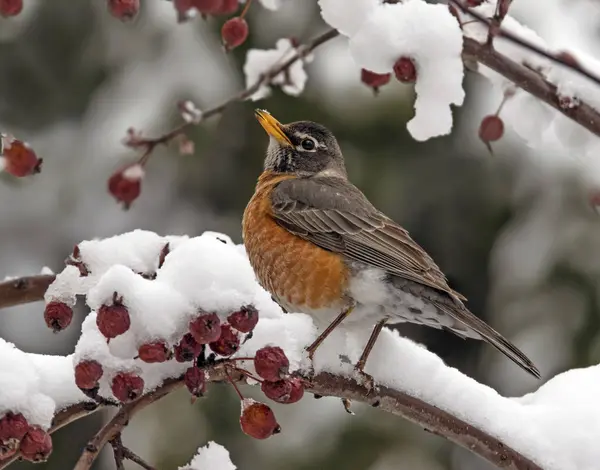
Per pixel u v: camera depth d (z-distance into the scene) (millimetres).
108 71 14250
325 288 8484
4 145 7117
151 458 12445
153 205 14672
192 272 5324
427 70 6738
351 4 6738
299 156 10070
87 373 5227
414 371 6828
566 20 12109
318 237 8633
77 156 14656
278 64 8656
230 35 7379
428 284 8086
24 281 7141
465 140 13891
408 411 6742
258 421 5633
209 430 12531
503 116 8469
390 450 12828
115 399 5520
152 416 12625
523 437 6582
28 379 5129
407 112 13297
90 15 14000
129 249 6223
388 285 8336
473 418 6656
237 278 5332
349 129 13453
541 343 13227
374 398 6770
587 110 7430
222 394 12602
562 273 13172
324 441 12695
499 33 6777
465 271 14258
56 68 14086
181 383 5586
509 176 13828
